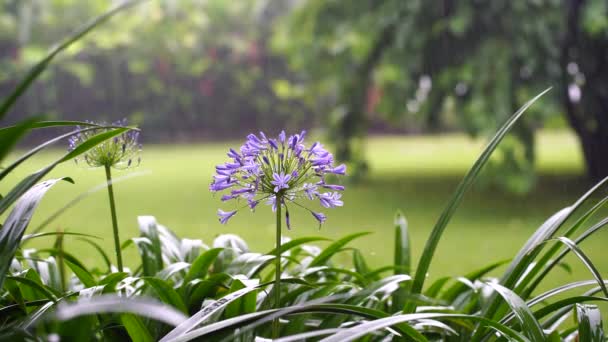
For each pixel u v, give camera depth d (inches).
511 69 278.5
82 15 629.0
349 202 271.4
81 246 171.5
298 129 711.7
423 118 337.4
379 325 35.0
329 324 52.8
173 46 686.5
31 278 49.6
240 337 45.4
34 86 616.1
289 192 45.1
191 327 37.8
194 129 705.0
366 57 331.3
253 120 719.7
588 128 317.7
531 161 265.3
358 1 338.3
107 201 292.5
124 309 25.8
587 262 42.4
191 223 227.1
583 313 46.2
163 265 63.1
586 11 271.0
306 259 68.8
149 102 692.7
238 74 698.8
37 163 438.6
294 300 57.1
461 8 277.6
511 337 41.7
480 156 53.1
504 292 44.8
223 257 62.6
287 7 719.1
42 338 38.3
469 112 294.7
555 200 267.3
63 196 310.7
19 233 34.9
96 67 665.6
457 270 149.2
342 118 339.0
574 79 308.5
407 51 304.2
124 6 30.8
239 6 708.7
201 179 371.6
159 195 308.8
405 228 68.7
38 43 623.5
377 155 513.3
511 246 175.8
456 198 53.2
